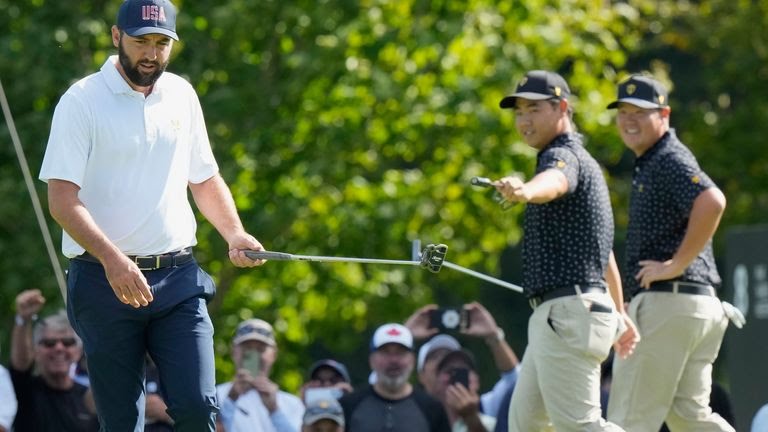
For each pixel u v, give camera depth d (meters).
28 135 54.22
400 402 32.78
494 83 61.59
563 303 23.86
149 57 20.20
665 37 85.56
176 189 20.84
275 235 60.66
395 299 64.44
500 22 63.09
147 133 20.52
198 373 20.47
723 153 82.81
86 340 20.70
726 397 31.16
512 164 62.97
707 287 25.95
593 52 65.38
